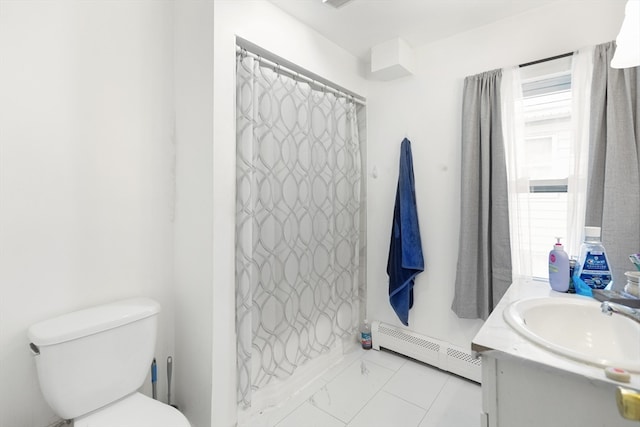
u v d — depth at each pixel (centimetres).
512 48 171
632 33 84
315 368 194
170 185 158
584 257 121
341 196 212
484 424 80
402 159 205
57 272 123
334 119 204
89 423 105
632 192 131
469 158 176
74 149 127
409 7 164
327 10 167
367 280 237
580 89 146
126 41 142
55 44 121
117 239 140
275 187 168
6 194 111
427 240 204
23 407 115
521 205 165
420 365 204
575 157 148
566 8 155
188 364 150
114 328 117
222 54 137
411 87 210
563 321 106
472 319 187
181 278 154
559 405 71
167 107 157
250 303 151
